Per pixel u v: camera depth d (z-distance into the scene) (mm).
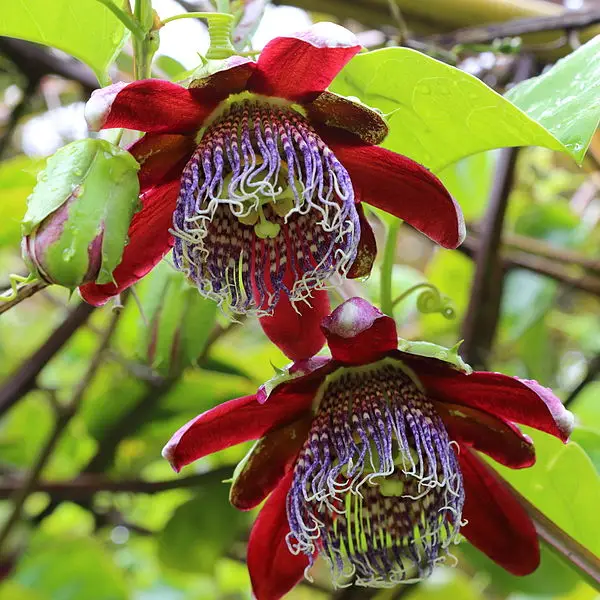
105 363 693
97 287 459
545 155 834
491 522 485
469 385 467
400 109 461
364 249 468
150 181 454
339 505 477
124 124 439
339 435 467
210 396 669
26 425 740
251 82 446
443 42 627
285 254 466
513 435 474
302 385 466
